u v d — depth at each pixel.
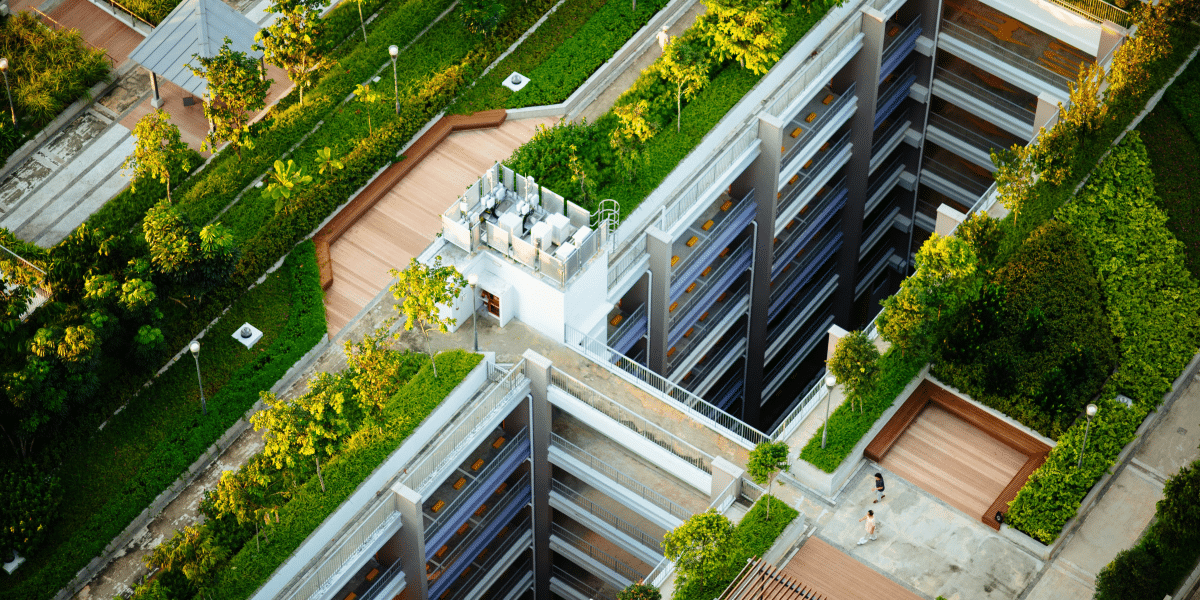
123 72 86.94
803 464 64.75
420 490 66.06
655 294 75.69
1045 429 66.38
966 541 63.56
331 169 78.12
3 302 72.44
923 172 92.44
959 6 88.44
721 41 78.81
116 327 70.94
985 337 68.88
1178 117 78.69
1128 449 66.56
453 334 71.94
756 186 79.75
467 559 71.88
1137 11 80.00
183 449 70.00
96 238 74.00
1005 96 88.06
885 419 66.81
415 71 84.12
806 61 81.06
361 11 87.06
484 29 84.69
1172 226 74.31
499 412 68.31
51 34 87.56
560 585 78.69
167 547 62.94
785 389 94.75
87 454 70.06
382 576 66.56
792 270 88.44
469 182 80.00
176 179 80.38
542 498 74.38
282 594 62.88
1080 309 70.12
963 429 67.62
